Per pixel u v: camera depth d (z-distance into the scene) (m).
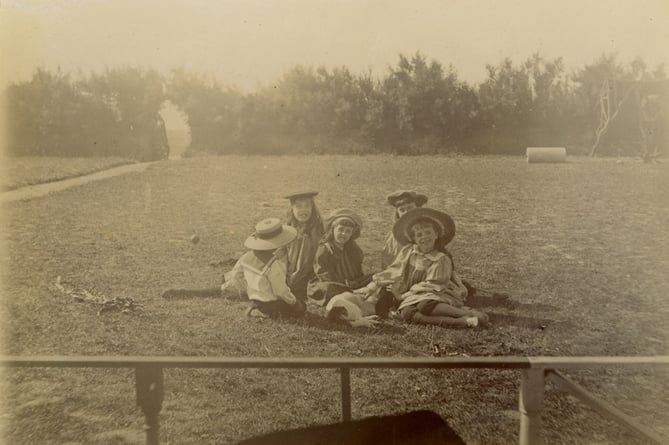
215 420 4.42
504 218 4.94
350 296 4.86
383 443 4.39
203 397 4.53
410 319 4.85
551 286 4.89
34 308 4.87
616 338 4.73
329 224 4.96
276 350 4.72
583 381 4.65
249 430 4.40
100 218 5.01
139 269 4.96
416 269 4.89
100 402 4.51
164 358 3.58
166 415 4.41
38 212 5.00
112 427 4.38
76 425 4.38
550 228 4.96
